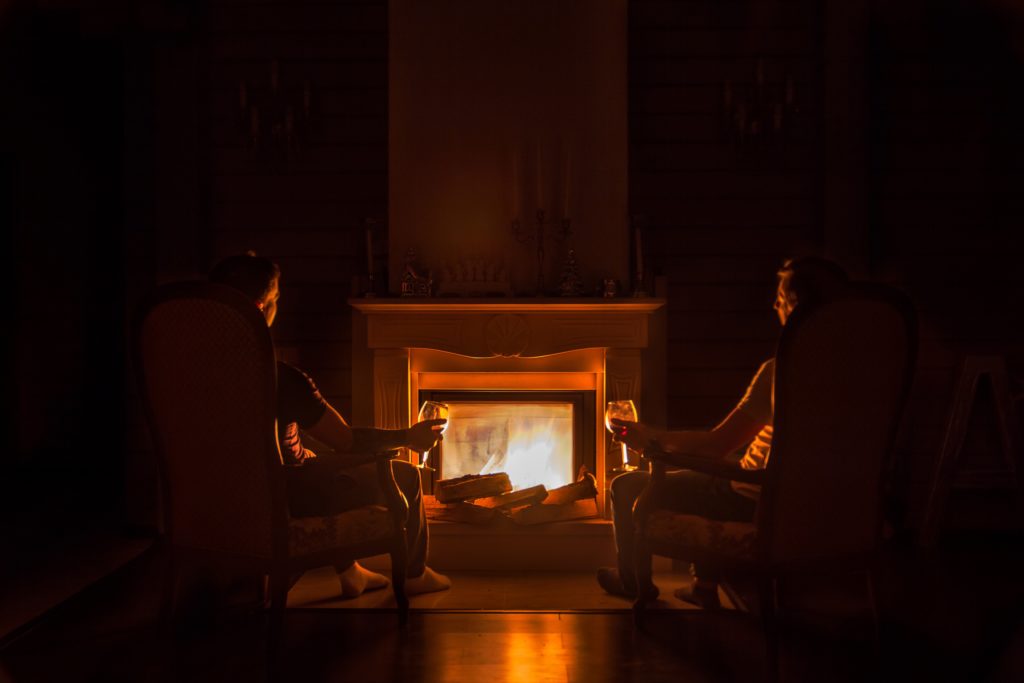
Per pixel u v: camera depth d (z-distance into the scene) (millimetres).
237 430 2156
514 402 3441
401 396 3355
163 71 3734
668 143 3859
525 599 2820
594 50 3520
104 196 5617
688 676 2150
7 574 3102
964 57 3865
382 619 2594
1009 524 3818
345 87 3850
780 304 2340
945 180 3879
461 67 3525
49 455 5320
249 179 3865
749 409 2344
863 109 3762
